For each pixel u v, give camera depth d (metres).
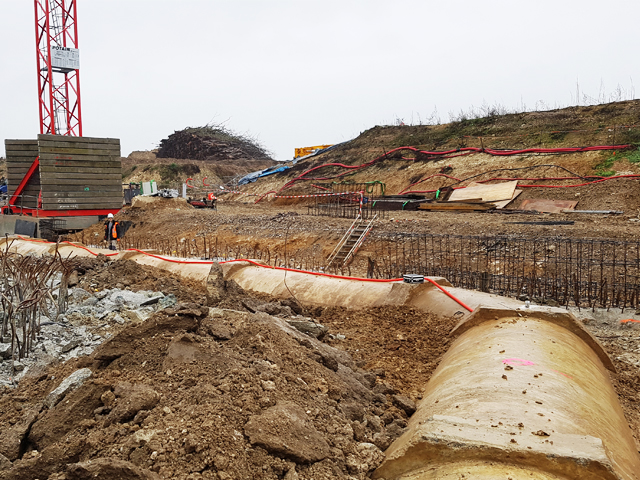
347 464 3.66
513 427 3.27
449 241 16.50
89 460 3.36
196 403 3.93
